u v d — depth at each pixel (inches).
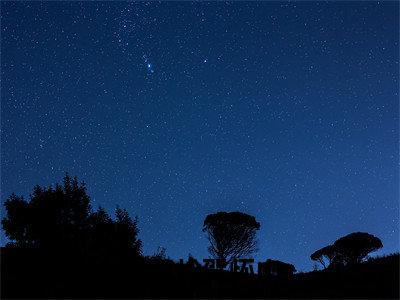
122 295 587.5
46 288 599.5
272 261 766.5
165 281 664.4
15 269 669.3
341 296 550.6
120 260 754.2
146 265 748.6
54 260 724.7
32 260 716.0
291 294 596.7
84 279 653.3
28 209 765.9
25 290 585.9
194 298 579.2
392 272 669.9
